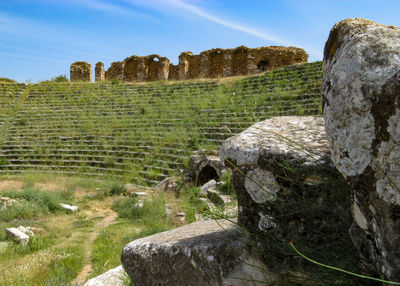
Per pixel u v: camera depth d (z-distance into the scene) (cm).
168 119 2517
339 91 131
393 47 122
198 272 202
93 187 1836
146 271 234
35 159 2355
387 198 113
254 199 195
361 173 122
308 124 226
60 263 834
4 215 1284
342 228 159
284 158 175
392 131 113
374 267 134
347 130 126
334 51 151
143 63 4028
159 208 1352
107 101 3064
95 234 1127
